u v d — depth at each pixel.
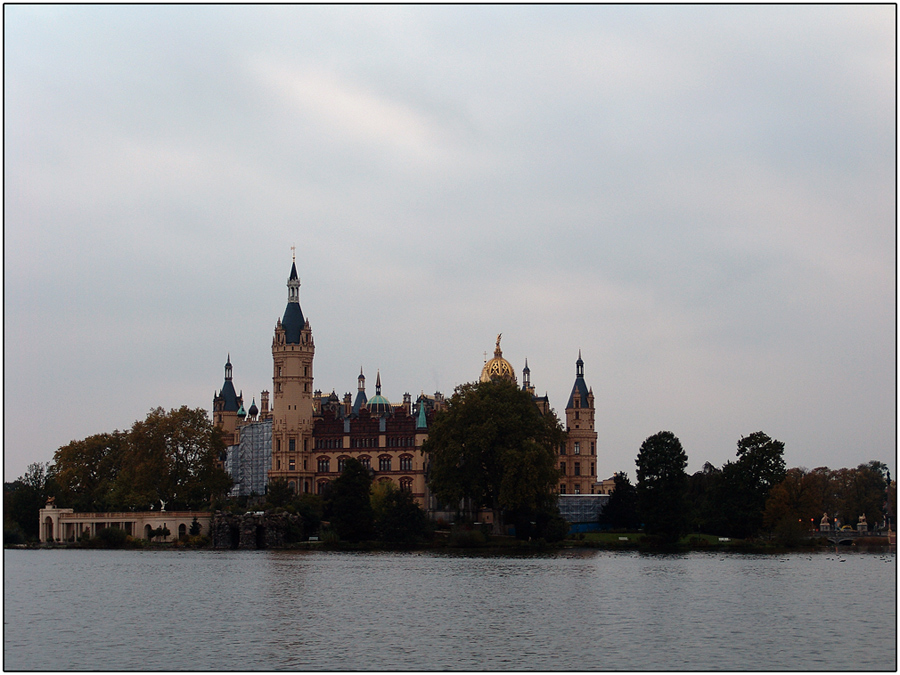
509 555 181.38
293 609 100.38
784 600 107.38
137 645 81.06
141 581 129.75
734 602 105.62
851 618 94.12
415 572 142.00
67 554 191.88
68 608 102.25
